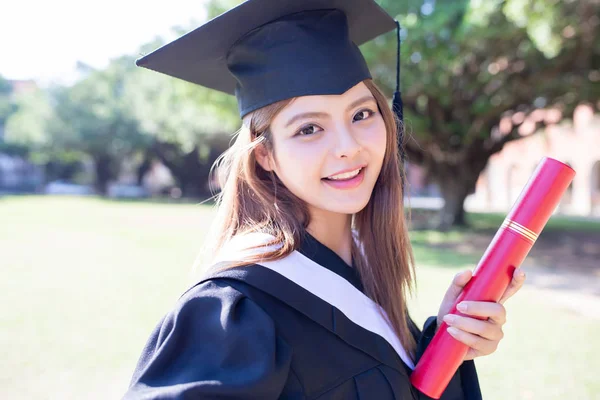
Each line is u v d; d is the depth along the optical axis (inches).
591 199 916.6
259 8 49.3
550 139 966.4
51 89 1295.5
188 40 53.0
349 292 45.9
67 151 1375.5
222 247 48.6
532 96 475.8
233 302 39.9
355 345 44.0
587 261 369.7
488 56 390.9
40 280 293.9
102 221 680.4
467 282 46.9
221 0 379.6
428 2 362.6
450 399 52.9
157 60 56.8
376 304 50.9
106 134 1302.9
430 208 973.8
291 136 46.7
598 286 280.4
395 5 351.3
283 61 48.9
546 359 167.9
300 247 46.6
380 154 48.8
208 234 50.8
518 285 46.1
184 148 1213.7
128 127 1293.1
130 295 255.8
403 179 62.6
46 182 1785.2
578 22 276.7
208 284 41.7
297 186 47.3
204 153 1226.0
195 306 40.2
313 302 43.1
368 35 66.9
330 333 43.3
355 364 43.6
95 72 1282.0
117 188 1556.3
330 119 46.7
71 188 1624.0
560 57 386.3
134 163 1642.5
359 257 55.3
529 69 424.5
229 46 54.2
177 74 61.1
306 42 49.5
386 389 44.1
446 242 469.1
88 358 169.5
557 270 332.8
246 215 48.2
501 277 45.1
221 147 1197.1
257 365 37.6
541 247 452.1
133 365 163.5
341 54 50.1
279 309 41.8
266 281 41.8
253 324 39.3
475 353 49.3
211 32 51.5
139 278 298.8
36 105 1298.0
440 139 557.3
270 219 46.8
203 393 35.3
